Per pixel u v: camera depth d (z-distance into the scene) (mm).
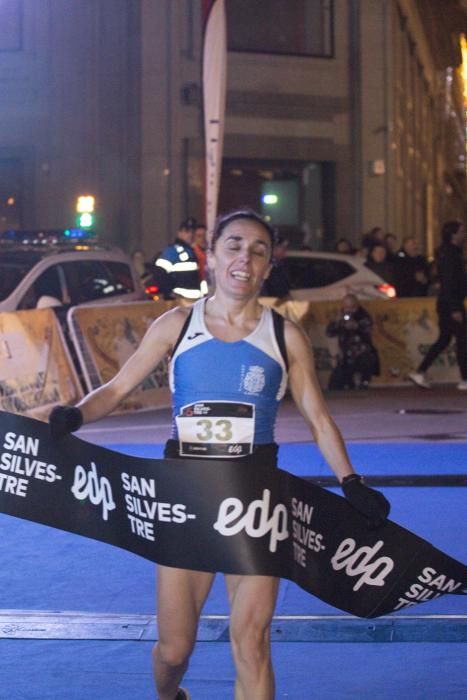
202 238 18656
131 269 18781
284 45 31812
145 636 6582
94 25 29703
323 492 4613
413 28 38969
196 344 4656
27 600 7312
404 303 20844
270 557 4496
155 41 29344
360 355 18969
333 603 4688
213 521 4496
